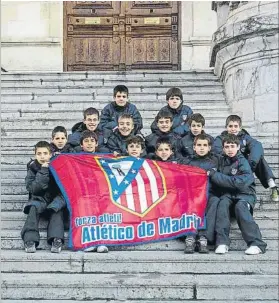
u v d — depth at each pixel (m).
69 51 14.28
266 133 8.49
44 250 5.82
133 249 5.90
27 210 5.93
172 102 7.30
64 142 6.71
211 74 10.88
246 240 5.67
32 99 10.17
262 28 8.84
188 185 6.02
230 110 9.51
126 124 6.65
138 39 14.20
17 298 5.07
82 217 5.83
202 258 5.45
